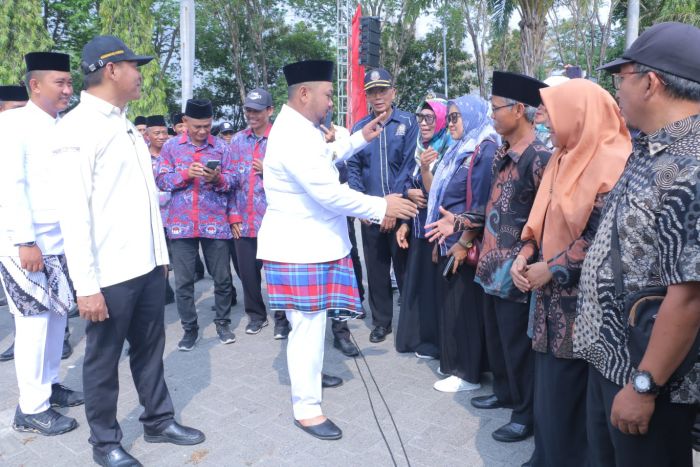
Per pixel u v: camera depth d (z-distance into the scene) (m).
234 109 30.03
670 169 1.47
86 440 3.16
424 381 3.87
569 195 2.23
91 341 2.76
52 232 3.35
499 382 3.35
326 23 28.14
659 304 1.52
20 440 3.17
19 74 15.16
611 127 2.22
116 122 2.77
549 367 2.34
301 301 3.07
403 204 3.11
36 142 3.35
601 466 1.87
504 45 19.81
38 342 3.23
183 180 4.45
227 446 3.04
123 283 2.74
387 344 4.64
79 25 20.28
